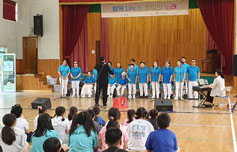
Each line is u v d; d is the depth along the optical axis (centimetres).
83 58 1845
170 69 1294
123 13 1702
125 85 1338
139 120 453
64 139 506
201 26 1747
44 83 1681
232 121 842
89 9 1738
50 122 391
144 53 1841
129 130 448
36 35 1756
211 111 997
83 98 1345
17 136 402
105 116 902
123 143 408
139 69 1359
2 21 1645
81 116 393
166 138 361
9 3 1698
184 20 1772
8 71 1652
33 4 1766
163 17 1803
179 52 1789
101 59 1068
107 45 1880
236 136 679
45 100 1041
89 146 384
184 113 958
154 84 1339
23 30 1786
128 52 1862
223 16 1505
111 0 1596
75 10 1694
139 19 1838
